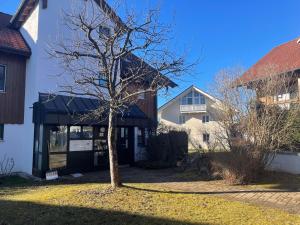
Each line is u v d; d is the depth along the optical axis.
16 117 16.09
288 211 8.02
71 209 7.88
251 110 13.53
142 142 20.36
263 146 12.60
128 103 11.73
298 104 14.05
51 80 15.84
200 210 7.89
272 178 12.71
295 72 18.20
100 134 17.17
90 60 13.92
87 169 16.33
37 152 15.05
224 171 12.39
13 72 16.09
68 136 15.61
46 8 15.88
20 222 7.11
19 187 12.27
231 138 13.16
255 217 7.38
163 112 47.03
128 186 10.37
